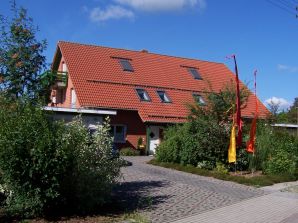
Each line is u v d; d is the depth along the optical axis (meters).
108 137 11.24
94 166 10.70
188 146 21.12
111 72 34.25
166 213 10.91
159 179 16.89
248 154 20.55
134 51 38.41
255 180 17.52
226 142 20.45
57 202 9.75
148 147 31.69
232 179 17.86
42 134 9.41
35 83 15.39
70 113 25.55
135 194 13.30
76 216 9.91
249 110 36.78
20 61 15.06
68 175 9.89
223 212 11.53
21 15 15.51
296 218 11.17
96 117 27.09
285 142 22.55
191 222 10.17
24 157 9.16
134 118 32.00
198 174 19.25
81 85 31.62
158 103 33.22
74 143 10.18
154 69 37.12
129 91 33.00
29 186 9.23
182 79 37.41
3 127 9.37
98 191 10.62
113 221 9.66
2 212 9.60
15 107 10.61
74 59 34.09
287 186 17.22
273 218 11.11
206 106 21.91
